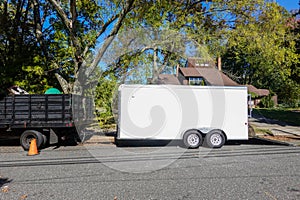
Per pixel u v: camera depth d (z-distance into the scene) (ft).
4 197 14.07
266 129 46.26
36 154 26.99
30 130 29.76
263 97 131.54
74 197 14.05
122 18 35.99
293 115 78.33
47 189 15.44
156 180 17.33
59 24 45.19
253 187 15.51
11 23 45.55
